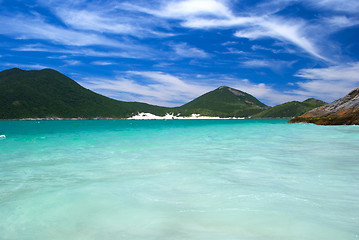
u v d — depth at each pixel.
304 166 7.15
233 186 5.08
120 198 4.41
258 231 3.11
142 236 3.02
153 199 4.34
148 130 29.36
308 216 3.53
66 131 27.70
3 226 3.35
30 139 16.33
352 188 4.89
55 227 3.31
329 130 25.67
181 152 10.17
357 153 9.65
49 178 5.90
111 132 25.09
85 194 4.64
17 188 5.06
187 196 4.47
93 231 3.18
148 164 7.59
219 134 21.11
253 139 16.03
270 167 7.02
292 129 28.23
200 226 3.27
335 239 2.89
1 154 9.72
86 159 8.53
